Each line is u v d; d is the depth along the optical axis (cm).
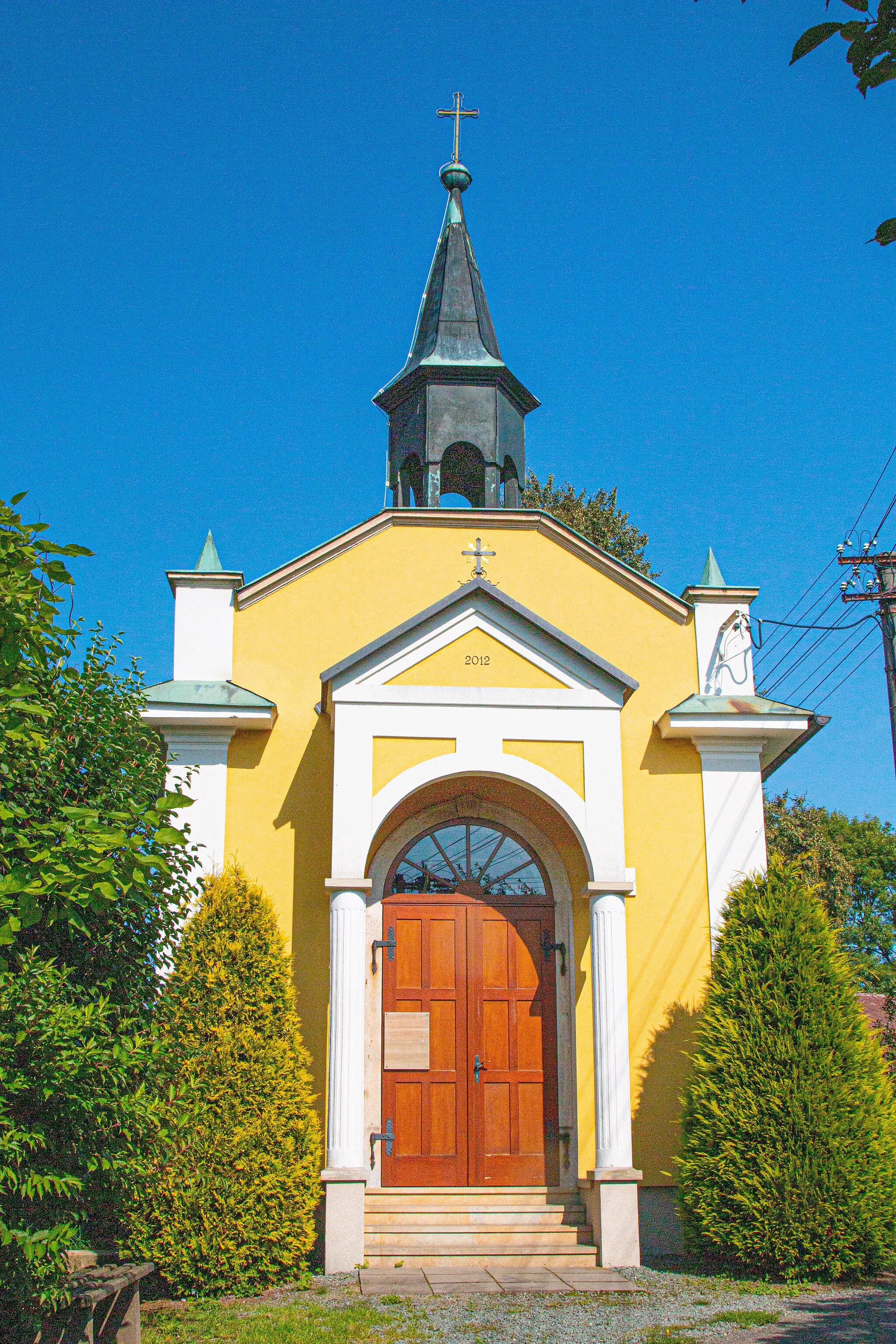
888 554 1906
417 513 1459
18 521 764
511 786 1363
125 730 886
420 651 1309
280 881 1323
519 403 1672
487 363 1595
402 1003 1344
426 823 1397
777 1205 1107
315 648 1409
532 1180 1305
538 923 1376
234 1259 1059
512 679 1313
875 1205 1111
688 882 1374
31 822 783
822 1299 1025
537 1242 1216
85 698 865
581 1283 1109
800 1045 1152
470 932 1367
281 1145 1102
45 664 801
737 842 1383
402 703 1292
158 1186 1059
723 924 1344
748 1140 1132
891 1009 2509
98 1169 836
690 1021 1334
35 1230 771
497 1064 1334
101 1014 773
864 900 4541
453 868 1388
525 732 1299
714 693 1434
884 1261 1105
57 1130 795
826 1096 1134
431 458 1563
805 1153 1118
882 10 434
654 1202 1281
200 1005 1125
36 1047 732
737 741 1409
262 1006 1141
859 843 4572
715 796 1396
